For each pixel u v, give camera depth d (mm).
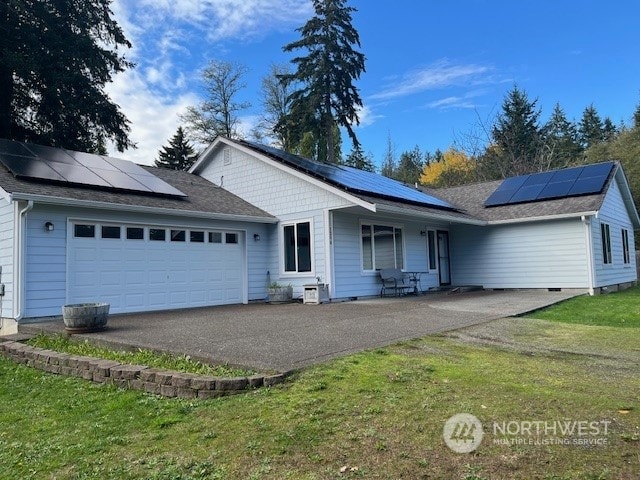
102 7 22016
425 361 5363
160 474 3172
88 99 20984
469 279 17469
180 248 12516
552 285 15406
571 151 36812
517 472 2840
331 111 27922
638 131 32031
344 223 13852
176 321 9188
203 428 3922
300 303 13258
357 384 4582
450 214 15172
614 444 3137
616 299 12328
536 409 3771
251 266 14328
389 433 3477
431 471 2918
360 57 28016
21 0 18906
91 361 5996
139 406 4723
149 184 12898
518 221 15773
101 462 3467
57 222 10086
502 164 33531
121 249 11227
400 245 15836
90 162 12867
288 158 15133
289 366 5137
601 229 15812
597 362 5324
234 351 5980
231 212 13445
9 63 18109
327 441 3430
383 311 9984
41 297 9695
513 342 6488
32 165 10898
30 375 6566
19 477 3311
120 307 11078
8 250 9602
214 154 16844
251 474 3062
